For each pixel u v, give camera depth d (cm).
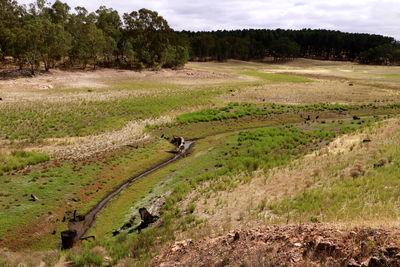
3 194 2100
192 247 1252
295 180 2066
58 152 2939
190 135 3738
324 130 3691
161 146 3269
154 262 1203
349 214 1371
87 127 3838
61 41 8119
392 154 2306
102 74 8831
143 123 4066
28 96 5644
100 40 9300
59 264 1312
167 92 6450
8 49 7544
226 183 2142
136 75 9094
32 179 2338
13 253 1538
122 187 2384
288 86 7375
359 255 843
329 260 865
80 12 12675
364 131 3412
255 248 1053
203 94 6166
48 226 1811
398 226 988
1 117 4066
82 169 2566
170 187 2269
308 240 999
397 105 5309
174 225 1648
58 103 5062
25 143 3192
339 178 1981
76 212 1983
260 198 1844
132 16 11619
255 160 2627
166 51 10644
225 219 1623
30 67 8469
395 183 1711
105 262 1290
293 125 4016
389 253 804
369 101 5678
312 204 1606
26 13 10669
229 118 4444
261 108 5041
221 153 3009
